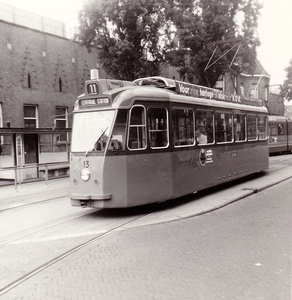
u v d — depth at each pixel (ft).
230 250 21.50
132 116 31.07
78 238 25.57
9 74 67.77
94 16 60.80
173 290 16.26
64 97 79.25
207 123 40.14
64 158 68.59
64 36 82.84
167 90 35.24
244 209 33.12
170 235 25.32
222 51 69.41
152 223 28.60
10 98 67.92
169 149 33.65
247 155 49.93
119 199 30.32
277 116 104.32
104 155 30.19
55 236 26.35
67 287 17.17
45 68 74.95
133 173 30.91
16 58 69.05
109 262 20.34
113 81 32.50
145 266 19.45
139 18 60.39
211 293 15.79
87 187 30.91
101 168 30.19
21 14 74.28
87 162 30.94
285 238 23.45
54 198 43.09
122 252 22.00
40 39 73.82
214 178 41.09
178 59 69.92
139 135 31.53
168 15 64.44
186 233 25.70
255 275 17.56
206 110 39.91
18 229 29.04
